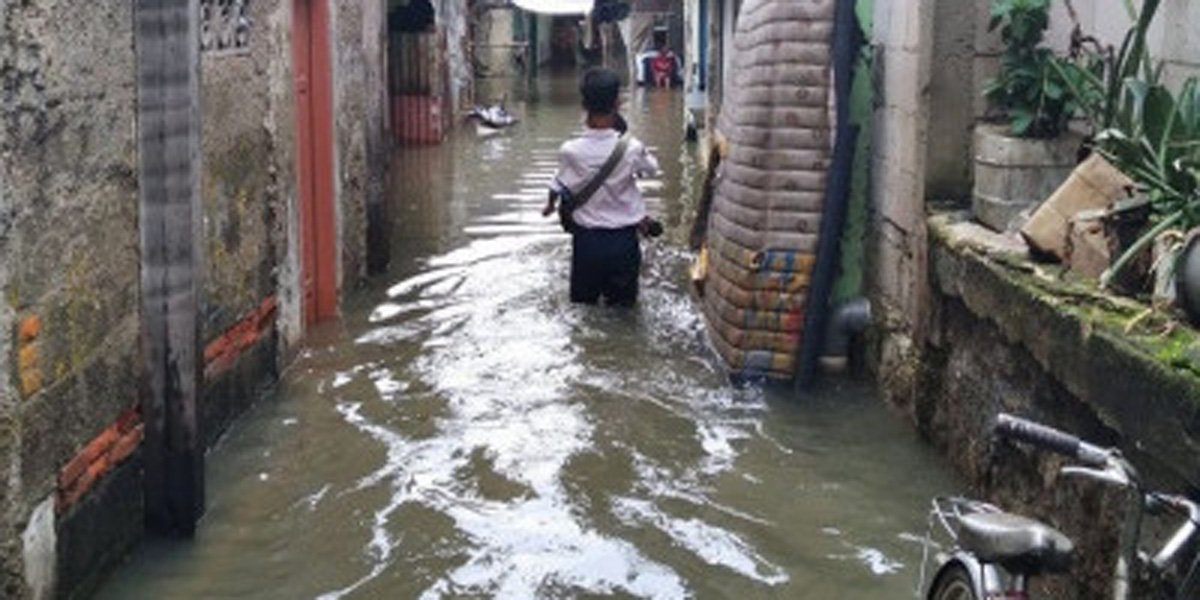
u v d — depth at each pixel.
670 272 9.76
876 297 7.12
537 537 5.24
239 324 6.46
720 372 7.27
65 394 4.36
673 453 6.13
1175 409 3.74
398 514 5.45
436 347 7.76
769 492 5.70
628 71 36.94
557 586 4.85
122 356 4.89
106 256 4.70
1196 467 3.63
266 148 6.91
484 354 7.62
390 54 18.02
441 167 15.74
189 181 4.95
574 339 7.92
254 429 6.41
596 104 8.46
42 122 4.12
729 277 7.15
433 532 5.28
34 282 4.09
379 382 7.13
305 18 7.86
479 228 11.50
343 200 8.78
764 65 6.97
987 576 3.33
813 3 6.88
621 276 8.58
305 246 7.98
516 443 6.24
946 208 6.39
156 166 4.93
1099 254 4.99
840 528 5.34
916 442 6.25
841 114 6.89
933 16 6.32
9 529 3.96
